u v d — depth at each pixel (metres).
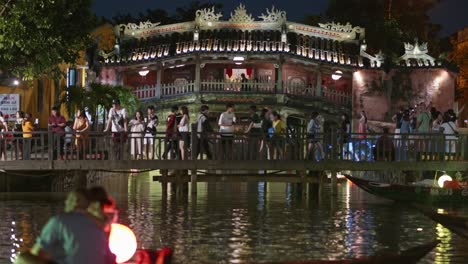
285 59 42.28
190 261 13.13
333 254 13.97
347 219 18.88
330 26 44.16
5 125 25.23
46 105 34.44
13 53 23.52
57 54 23.83
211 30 43.25
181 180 23.58
